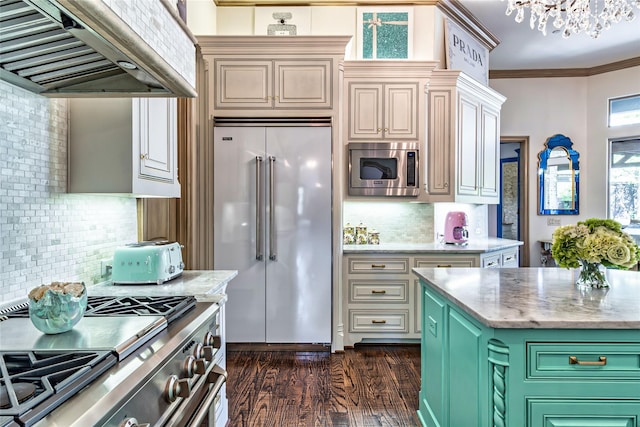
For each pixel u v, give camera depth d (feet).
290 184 10.46
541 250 17.76
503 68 17.66
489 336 4.33
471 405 4.89
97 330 3.39
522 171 18.10
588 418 4.15
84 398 2.30
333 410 7.58
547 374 4.17
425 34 12.66
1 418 1.97
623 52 16.01
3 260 4.33
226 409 7.02
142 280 6.15
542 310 4.49
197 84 10.70
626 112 16.76
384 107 11.50
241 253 10.50
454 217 12.55
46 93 4.90
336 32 12.51
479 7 12.90
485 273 7.00
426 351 6.91
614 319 4.13
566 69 17.65
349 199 11.63
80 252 5.76
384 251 10.94
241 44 10.48
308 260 10.48
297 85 10.57
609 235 5.56
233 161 10.49
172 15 4.28
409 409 7.63
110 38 3.22
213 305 4.81
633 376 4.14
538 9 9.01
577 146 17.72
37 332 3.34
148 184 5.99
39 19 3.24
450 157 11.97
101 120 5.48
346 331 11.02
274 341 10.55
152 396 2.95
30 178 4.76
